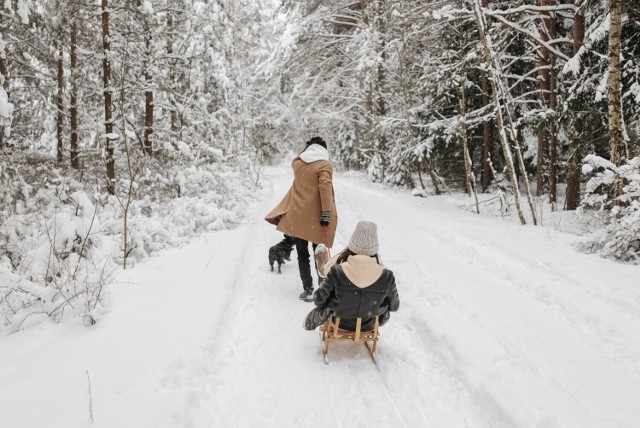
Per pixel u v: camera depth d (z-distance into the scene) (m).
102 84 11.70
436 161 18.00
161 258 6.84
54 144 17.66
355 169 26.23
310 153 5.79
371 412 3.42
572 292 5.72
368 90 21.25
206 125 14.79
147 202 9.17
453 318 4.84
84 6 10.27
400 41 18.14
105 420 2.93
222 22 14.65
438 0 15.84
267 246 8.04
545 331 4.67
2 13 9.40
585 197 8.12
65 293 4.87
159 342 4.01
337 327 4.05
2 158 8.80
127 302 5.08
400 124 18.92
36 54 13.53
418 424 3.26
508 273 6.47
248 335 4.64
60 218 5.86
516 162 17.31
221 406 3.43
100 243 6.30
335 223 5.73
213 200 10.05
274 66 23.25
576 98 11.70
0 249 5.80
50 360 3.78
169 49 13.10
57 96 13.31
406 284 6.00
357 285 3.91
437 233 9.16
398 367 4.06
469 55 14.17
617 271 6.37
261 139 28.97
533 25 14.53
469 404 3.44
